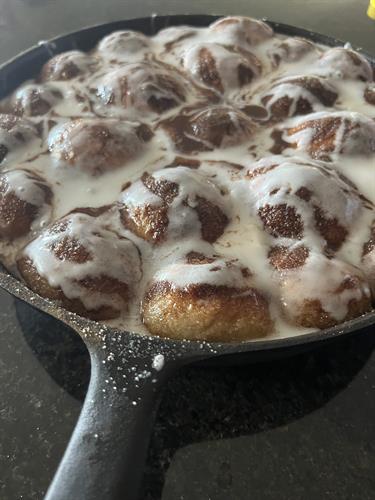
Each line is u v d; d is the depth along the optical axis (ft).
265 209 0.79
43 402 0.70
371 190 0.86
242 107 1.03
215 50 1.10
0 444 0.66
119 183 0.86
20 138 0.91
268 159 0.87
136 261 0.75
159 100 0.99
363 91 1.08
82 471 0.51
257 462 0.66
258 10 1.64
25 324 0.79
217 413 0.70
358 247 0.77
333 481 0.65
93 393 0.56
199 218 0.77
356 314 0.69
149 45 1.19
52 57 1.15
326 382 0.73
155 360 0.57
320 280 0.69
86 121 0.90
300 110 1.01
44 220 0.80
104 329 0.60
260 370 0.74
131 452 0.52
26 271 0.72
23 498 0.62
